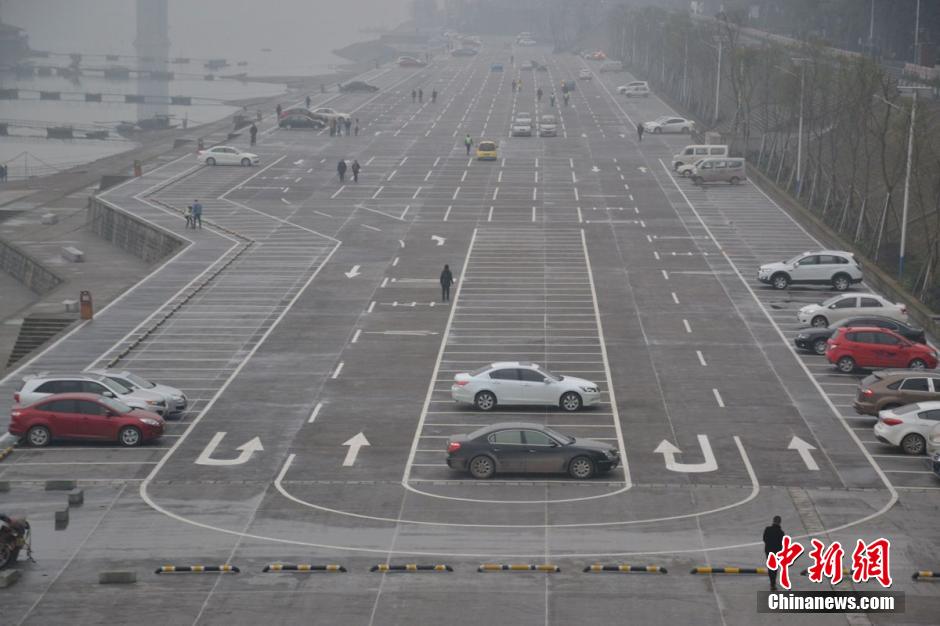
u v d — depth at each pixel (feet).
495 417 200.54
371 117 633.61
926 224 300.20
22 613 129.18
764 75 515.91
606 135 565.53
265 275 307.17
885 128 318.45
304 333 254.27
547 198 412.57
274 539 149.59
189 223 364.99
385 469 175.63
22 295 368.48
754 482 170.30
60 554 144.87
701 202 408.46
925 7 615.57
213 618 128.16
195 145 543.39
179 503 162.09
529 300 282.36
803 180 417.08
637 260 324.80
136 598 132.87
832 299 260.62
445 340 248.73
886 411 186.60
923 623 127.44
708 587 135.74
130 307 277.03
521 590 134.82
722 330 257.55
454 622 127.03
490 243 344.49
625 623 126.82
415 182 443.73
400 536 150.41
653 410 203.92
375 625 126.41
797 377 224.53
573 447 171.32
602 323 262.06
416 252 333.01
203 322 263.49
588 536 150.30
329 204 402.72
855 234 342.85
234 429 194.29
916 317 269.03
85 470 175.32
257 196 418.92
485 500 163.02
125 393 196.75
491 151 488.02
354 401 208.95
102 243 401.90
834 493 166.09
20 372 226.58
